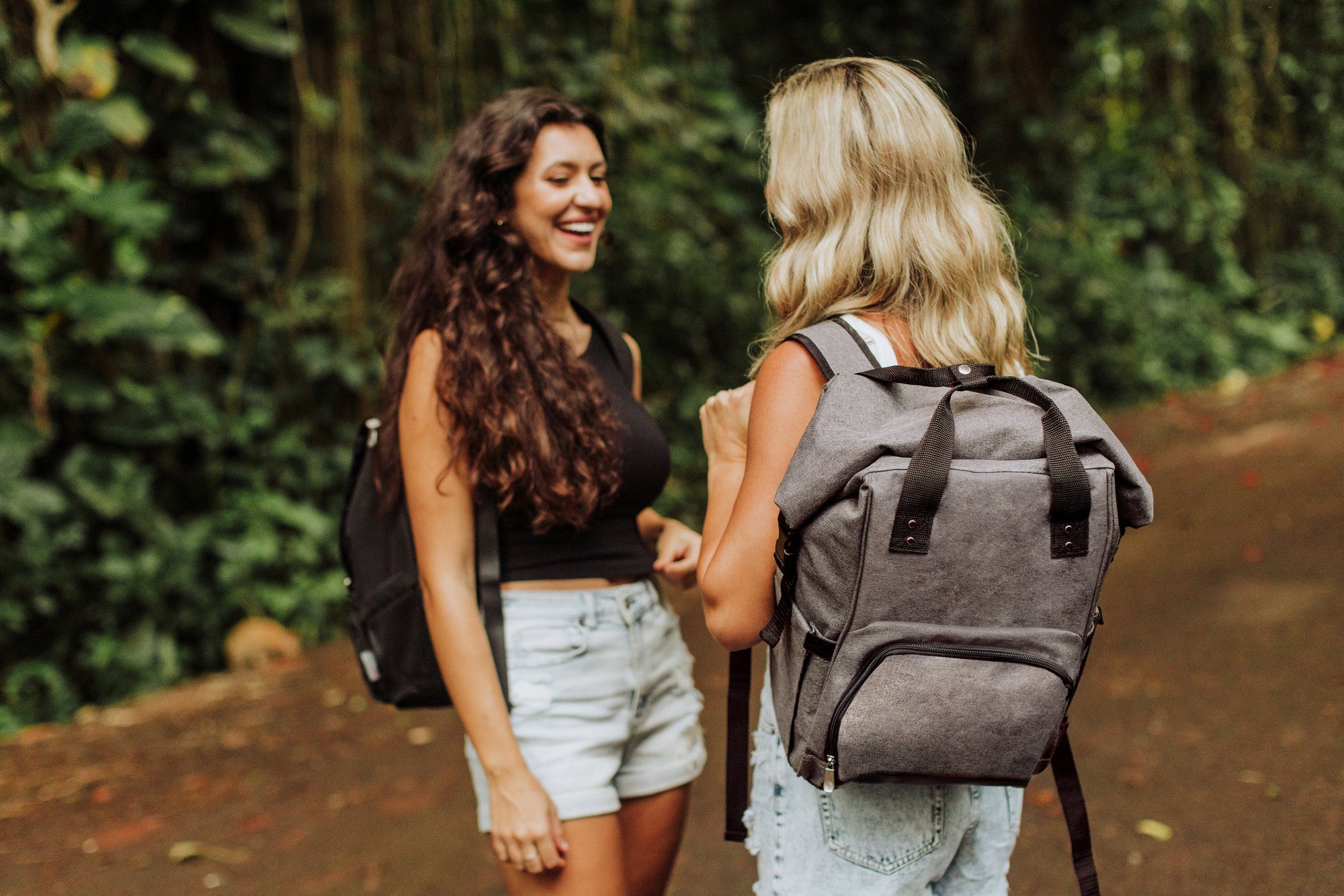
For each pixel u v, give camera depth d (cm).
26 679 391
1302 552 459
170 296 480
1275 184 1248
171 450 466
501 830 145
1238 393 1012
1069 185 1080
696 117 778
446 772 323
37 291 411
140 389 450
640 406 181
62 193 425
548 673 155
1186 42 1175
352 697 396
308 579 479
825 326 124
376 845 279
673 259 675
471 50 625
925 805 124
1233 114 1220
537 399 157
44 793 321
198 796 315
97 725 381
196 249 496
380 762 334
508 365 155
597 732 156
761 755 134
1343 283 1250
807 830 127
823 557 111
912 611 109
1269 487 587
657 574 183
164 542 434
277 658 446
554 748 153
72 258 423
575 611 158
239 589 458
